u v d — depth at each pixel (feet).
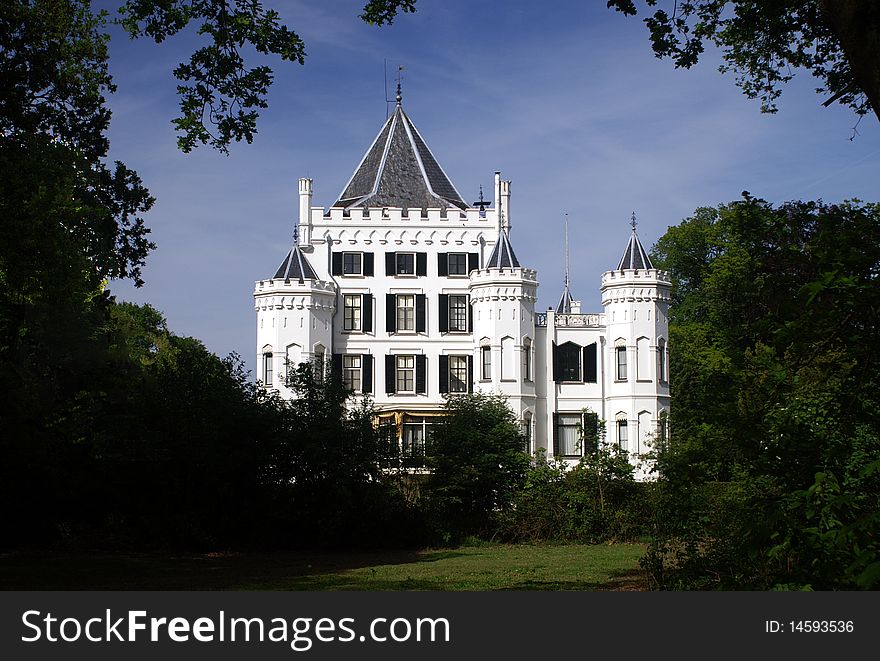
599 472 105.50
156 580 65.92
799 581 31.17
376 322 217.77
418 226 219.61
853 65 26.55
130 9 57.00
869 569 25.46
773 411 36.83
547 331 213.25
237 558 85.05
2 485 81.46
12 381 72.64
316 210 219.20
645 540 101.65
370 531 96.12
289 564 80.33
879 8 25.59
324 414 94.43
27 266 82.28
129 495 88.79
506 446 106.93
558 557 86.79
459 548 98.53
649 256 232.73
